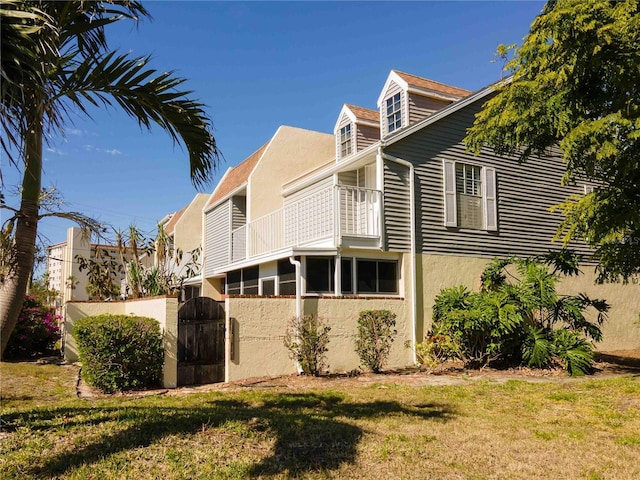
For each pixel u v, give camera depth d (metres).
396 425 6.30
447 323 11.31
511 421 6.64
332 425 6.19
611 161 9.88
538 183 15.31
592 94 10.07
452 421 6.59
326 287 12.24
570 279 15.61
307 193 15.67
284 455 5.10
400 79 14.41
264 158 17.22
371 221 12.66
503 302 11.59
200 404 7.36
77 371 10.86
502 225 14.41
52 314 15.03
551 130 10.38
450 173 13.58
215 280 21.48
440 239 13.20
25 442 5.11
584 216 10.16
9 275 5.00
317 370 10.33
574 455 5.29
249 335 9.90
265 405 7.37
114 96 5.93
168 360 9.10
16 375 10.06
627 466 4.98
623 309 16.78
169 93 6.00
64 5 4.98
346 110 16.27
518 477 4.70
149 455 4.92
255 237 16.45
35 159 5.17
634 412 7.17
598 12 8.98
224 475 4.52
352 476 4.63
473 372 11.01
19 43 3.84
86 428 5.68
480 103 14.34
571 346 11.29
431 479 4.61
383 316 10.97
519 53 10.29
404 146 12.88
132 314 11.36
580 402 7.80
